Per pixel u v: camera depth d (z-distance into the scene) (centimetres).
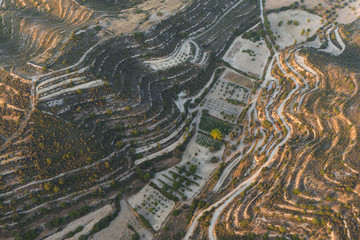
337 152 11038
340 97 13100
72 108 11856
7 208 9612
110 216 10312
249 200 10162
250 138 12738
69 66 12812
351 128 11825
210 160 12275
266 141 12362
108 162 11081
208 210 10312
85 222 10106
